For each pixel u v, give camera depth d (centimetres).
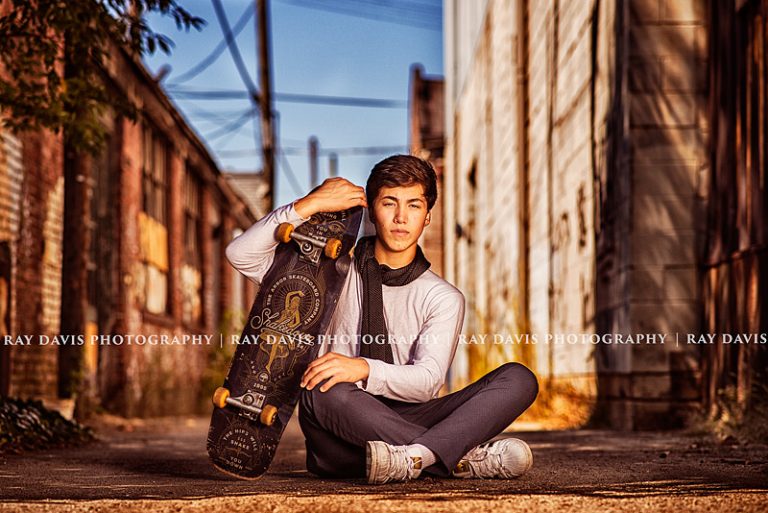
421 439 328
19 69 695
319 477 367
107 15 648
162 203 1678
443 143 2581
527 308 1274
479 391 343
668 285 788
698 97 799
